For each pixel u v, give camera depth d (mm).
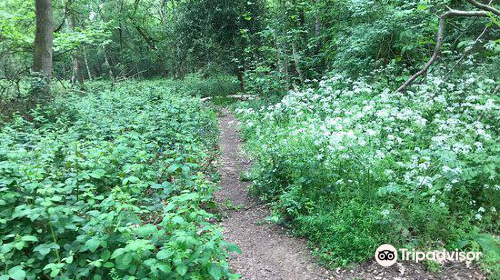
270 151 6383
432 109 6965
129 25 28750
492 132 5926
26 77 10695
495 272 3762
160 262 2969
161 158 6430
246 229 5121
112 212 3244
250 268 4191
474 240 4148
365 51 10789
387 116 6387
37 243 3441
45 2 11484
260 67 12578
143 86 17250
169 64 27422
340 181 4918
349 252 4199
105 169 4836
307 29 15461
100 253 3365
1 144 6238
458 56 9289
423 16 10125
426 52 10695
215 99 17438
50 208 3221
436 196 4711
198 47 19734
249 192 6211
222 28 18594
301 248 4543
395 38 10625
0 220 3332
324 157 5492
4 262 3129
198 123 9156
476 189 4922
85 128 8086
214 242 3100
